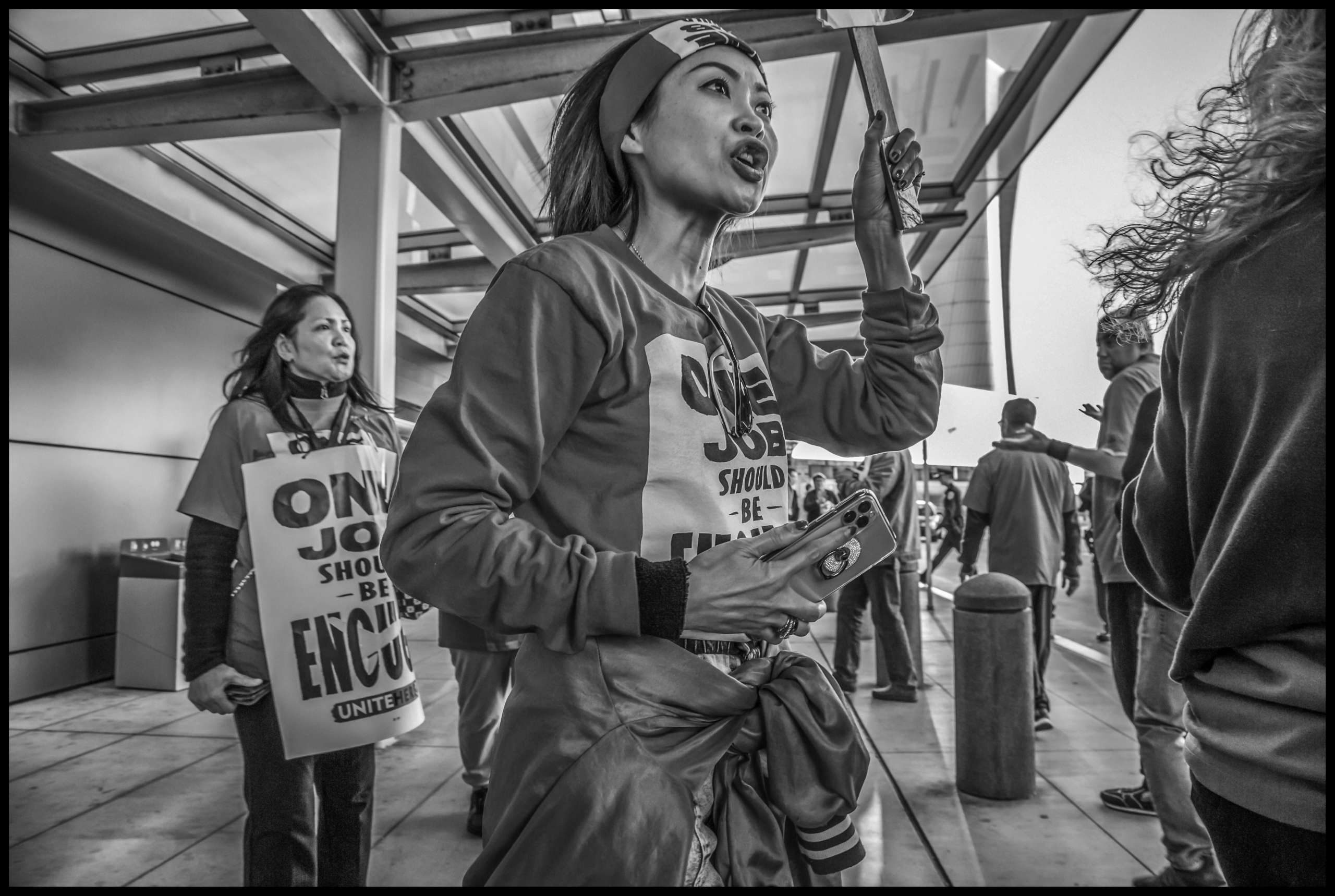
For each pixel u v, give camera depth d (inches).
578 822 23.6
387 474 72.0
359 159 166.6
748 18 151.3
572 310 27.5
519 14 160.1
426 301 403.2
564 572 24.4
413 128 186.5
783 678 27.8
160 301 234.4
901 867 92.0
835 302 383.9
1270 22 30.4
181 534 239.8
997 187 219.9
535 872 23.7
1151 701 87.4
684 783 24.8
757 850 26.7
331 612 61.8
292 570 61.5
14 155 187.8
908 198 35.9
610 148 33.2
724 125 30.9
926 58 171.3
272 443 64.4
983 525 159.0
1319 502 24.7
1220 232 28.9
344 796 64.1
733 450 30.3
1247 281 27.7
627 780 24.1
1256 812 26.5
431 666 219.3
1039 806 111.2
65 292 202.5
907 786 120.1
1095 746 139.3
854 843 26.6
